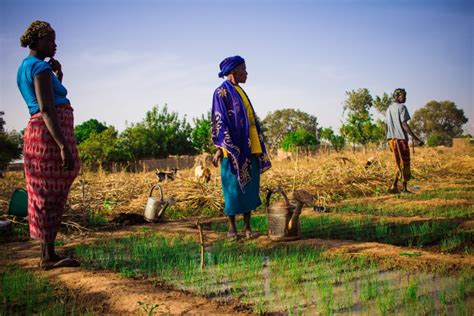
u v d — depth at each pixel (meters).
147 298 3.84
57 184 4.69
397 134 10.95
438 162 17.22
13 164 33.44
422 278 4.20
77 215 8.18
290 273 4.48
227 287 4.14
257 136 6.40
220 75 6.32
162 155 49.75
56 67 4.88
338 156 15.66
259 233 6.68
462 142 21.42
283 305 3.61
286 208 6.01
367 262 4.84
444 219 7.13
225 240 6.33
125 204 10.58
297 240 6.05
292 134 41.59
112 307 3.71
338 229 6.94
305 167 14.70
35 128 4.58
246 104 6.27
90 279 4.42
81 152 37.59
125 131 48.72
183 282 4.33
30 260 5.37
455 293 3.72
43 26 4.64
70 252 5.93
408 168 11.06
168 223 8.58
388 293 3.73
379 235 6.35
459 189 11.68
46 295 3.99
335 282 4.16
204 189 10.89
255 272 4.54
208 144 49.44
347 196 11.55
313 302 3.64
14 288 4.14
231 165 6.18
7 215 8.00
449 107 73.31
